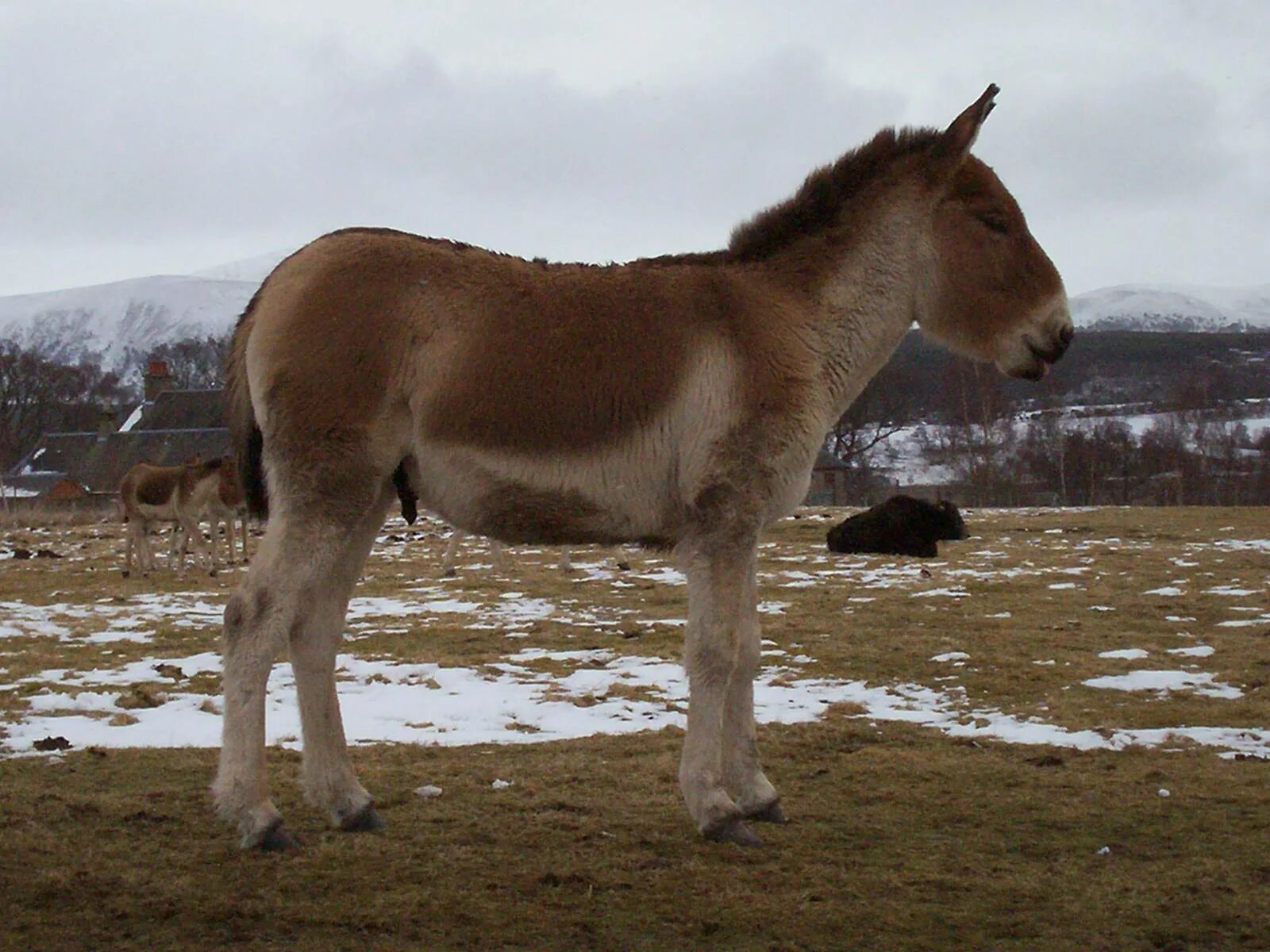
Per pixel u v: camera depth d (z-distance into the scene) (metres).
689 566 5.14
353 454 4.96
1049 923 4.25
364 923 4.16
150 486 19.17
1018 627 12.06
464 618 12.91
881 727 7.76
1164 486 51.44
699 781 5.13
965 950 4.00
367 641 11.33
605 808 5.68
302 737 5.38
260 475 5.34
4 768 6.45
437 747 7.14
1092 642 11.13
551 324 5.06
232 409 5.40
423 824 5.38
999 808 5.77
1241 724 7.91
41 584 17.41
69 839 5.05
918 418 61.81
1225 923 4.25
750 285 5.35
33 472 58.03
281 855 4.86
